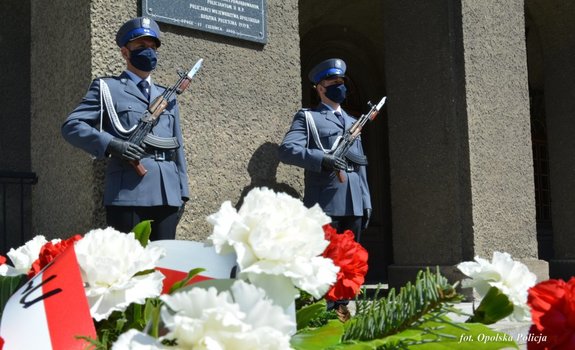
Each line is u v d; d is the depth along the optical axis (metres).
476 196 6.58
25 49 6.64
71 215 4.48
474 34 6.77
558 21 9.37
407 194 7.01
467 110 6.61
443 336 1.12
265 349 0.81
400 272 6.93
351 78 10.90
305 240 1.00
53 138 4.70
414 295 1.18
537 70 11.70
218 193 4.82
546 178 11.81
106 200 3.99
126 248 1.21
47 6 4.81
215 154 4.82
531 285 1.25
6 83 6.50
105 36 4.40
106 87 4.02
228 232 1.01
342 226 5.25
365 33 10.80
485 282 1.28
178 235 4.59
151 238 4.14
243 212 1.04
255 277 0.96
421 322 1.16
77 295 1.11
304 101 10.17
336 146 5.13
